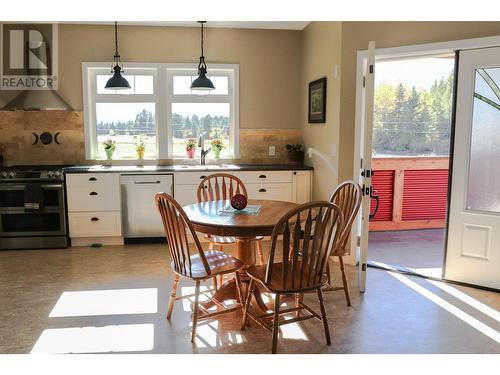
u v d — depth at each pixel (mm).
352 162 4121
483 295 3449
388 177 5648
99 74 5316
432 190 5773
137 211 4867
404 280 3787
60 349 2600
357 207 3080
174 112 5473
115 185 4797
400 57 3832
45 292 3504
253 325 2916
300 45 5473
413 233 5578
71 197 4762
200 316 2789
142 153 5359
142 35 5219
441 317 3045
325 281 2660
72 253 4605
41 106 4840
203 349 2600
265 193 4977
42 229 4734
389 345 2650
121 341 2697
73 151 5305
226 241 3486
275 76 5492
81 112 5250
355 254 4191
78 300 3340
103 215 4828
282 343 2676
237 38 5375
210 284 3678
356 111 4000
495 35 3359
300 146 5383
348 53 3963
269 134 5574
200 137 5312
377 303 3285
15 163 5250
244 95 5477
